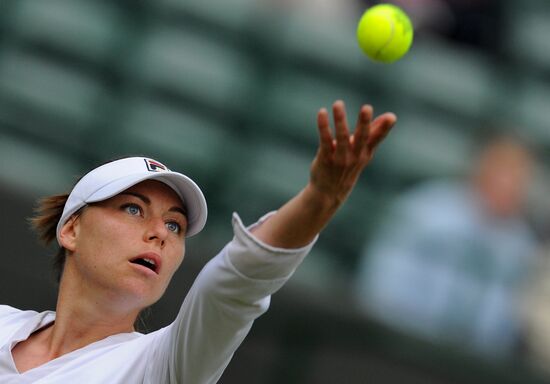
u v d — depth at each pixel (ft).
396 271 89.15
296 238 31.19
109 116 94.12
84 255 36.45
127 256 35.94
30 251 77.82
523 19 107.34
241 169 95.86
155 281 36.17
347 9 103.71
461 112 104.01
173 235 36.78
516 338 88.17
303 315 81.82
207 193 94.32
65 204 38.65
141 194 36.37
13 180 83.97
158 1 98.58
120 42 96.58
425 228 90.84
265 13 101.09
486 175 96.53
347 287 88.22
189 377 33.30
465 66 105.50
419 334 84.94
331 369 81.87
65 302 37.06
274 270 31.27
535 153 102.32
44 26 95.20
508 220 92.94
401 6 104.32
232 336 32.63
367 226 94.43
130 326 37.14
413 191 97.50
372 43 43.78
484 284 88.48
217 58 98.84
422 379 84.23
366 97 102.27
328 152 30.53
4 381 35.29
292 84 100.12
